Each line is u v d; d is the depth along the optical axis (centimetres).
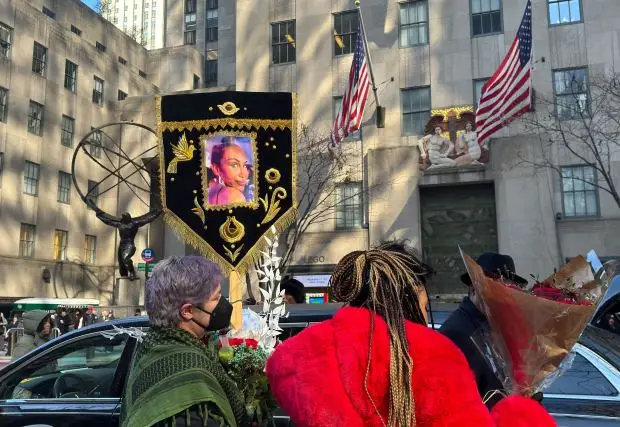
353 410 155
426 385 154
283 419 316
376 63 2266
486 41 2159
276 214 364
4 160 2925
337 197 2205
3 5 2980
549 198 1972
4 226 2895
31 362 399
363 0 2330
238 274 352
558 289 202
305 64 2373
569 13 2081
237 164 370
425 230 2138
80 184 3412
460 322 239
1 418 373
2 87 2953
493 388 226
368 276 179
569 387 322
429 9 2242
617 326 530
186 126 375
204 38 7469
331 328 174
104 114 3697
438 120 2130
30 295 3005
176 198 369
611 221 1917
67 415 364
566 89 2031
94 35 4172
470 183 2089
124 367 372
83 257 3431
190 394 179
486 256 298
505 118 1516
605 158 1953
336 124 1805
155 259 2759
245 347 260
